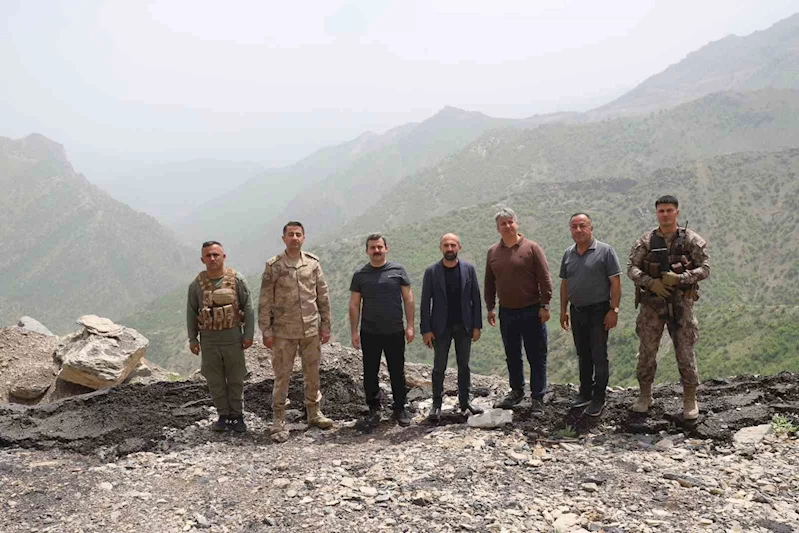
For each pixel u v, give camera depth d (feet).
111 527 13.78
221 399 21.47
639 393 21.44
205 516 14.16
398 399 22.15
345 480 15.89
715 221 579.89
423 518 13.47
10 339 36.55
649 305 18.99
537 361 21.43
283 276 21.12
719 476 15.28
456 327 21.43
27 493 15.99
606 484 15.12
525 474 16.07
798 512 13.25
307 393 22.07
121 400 24.45
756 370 169.78
